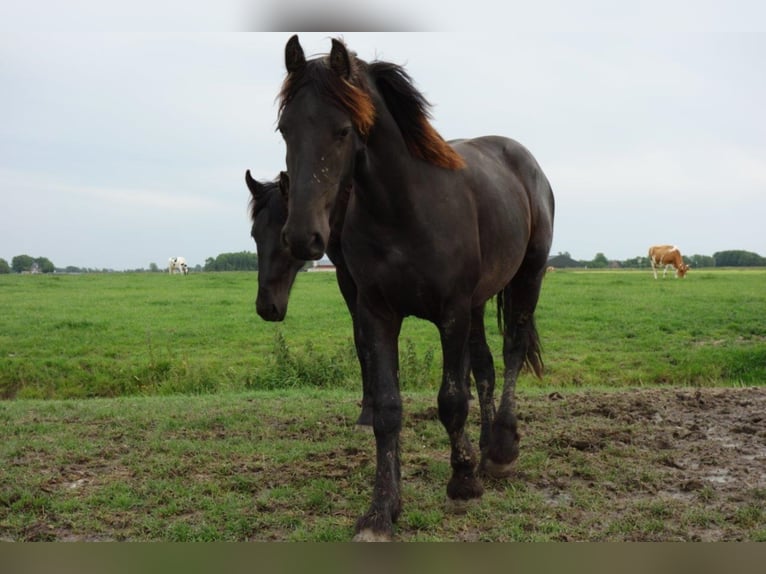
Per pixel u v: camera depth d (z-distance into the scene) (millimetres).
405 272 4035
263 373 11305
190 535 4211
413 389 10328
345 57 3621
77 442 6344
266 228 7141
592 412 7266
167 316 19250
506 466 5102
